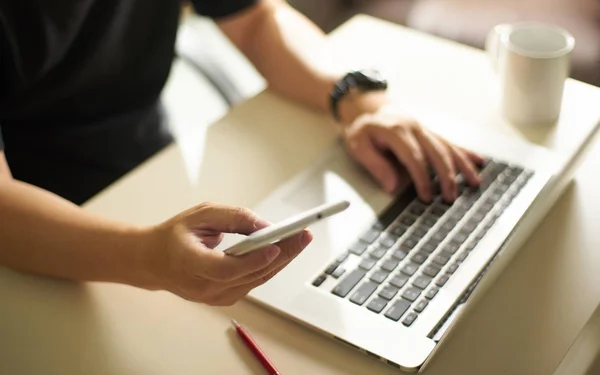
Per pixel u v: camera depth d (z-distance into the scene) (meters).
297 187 0.89
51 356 0.73
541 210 0.85
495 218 0.83
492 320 0.74
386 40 1.16
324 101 1.03
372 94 1.00
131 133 1.23
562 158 0.91
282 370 0.70
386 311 0.73
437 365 0.70
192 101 1.49
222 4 1.14
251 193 0.90
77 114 1.19
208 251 0.68
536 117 0.97
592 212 0.86
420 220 0.84
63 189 1.20
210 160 0.95
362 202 0.87
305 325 0.74
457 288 0.75
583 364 0.71
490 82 1.06
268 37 1.12
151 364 0.71
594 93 1.03
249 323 0.75
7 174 0.87
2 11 1.02
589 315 0.74
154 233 0.74
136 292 0.79
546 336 0.72
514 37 0.99
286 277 0.78
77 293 0.79
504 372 0.69
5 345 0.74
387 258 0.79
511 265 0.80
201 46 1.42
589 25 1.53
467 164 0.89
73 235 0.78
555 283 0.77
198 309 0.77
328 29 1.86
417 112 1.00
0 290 0.79
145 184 0.92
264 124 1.01
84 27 1.12
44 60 1.08
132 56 1.19
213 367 0.71
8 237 0.80
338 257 0.79
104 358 0.72
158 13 1.18
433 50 1.13
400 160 0.89
